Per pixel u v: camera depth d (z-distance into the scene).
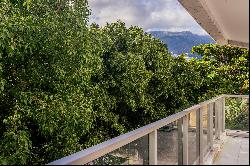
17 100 9.99
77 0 11.42
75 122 10.12
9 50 8.71
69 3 11.36
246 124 8.31
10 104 10.43
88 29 11.84
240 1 4.77
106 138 17.73
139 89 19.25
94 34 12.91
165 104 26.64
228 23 6.88
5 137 9.48
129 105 19.36
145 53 22.69
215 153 6.27
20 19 9.40
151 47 23.95
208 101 6.46
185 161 3.97
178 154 3.79
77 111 10.39
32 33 9.63
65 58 10.31
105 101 17.69
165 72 24.55
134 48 21.67
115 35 20.67
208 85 31.48
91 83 16.72
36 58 10.41
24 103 9.94
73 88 11.15
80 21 10.73
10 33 8.64
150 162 3.31
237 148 7.06
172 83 26.12
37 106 9.88
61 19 10.52
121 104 20.17
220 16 6.27
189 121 4.73
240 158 5.64
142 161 3.21
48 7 10.98
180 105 26.64
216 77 30.11
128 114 22.05
